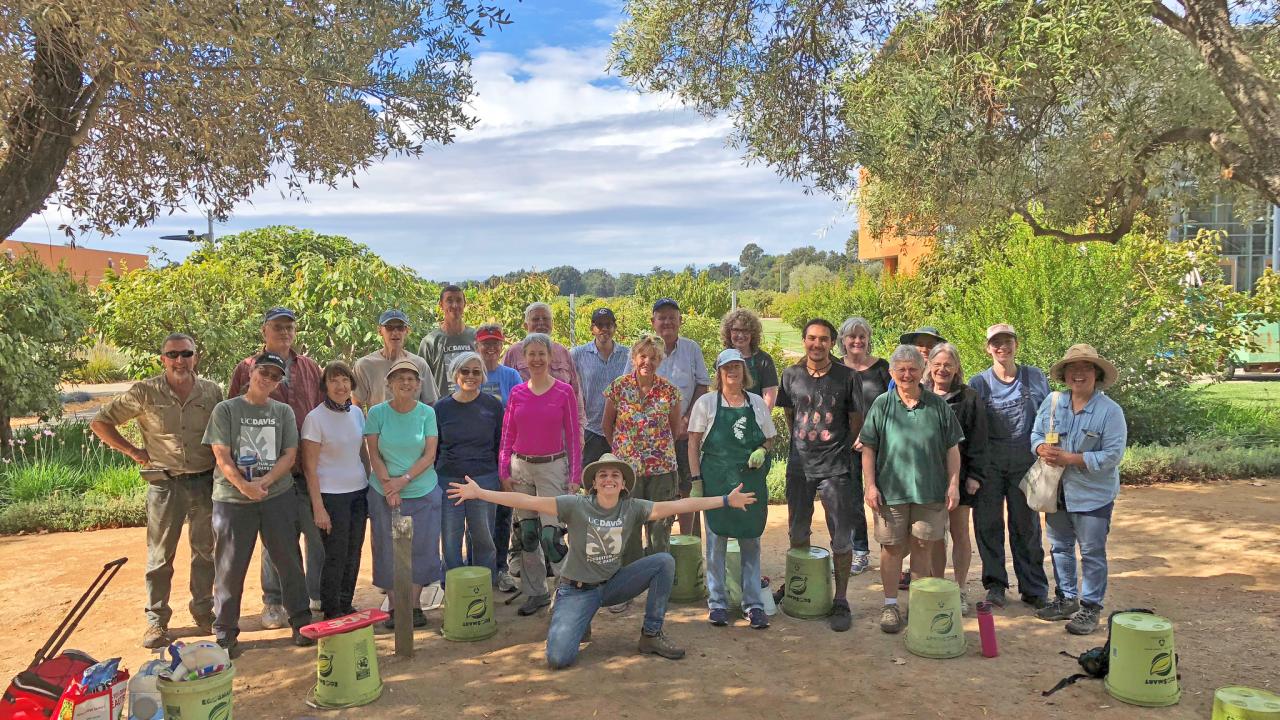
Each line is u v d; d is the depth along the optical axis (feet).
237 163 19.04
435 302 48.55
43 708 12.20
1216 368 46.70
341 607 19.83
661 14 28.04
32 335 44.11
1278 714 13.06
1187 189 31.86
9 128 14.58
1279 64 24.63
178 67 15.80
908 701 15.72
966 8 23.38
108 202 20.54
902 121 22.06
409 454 19.77
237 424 17.94
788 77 27.73
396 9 19.40
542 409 20.61
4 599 22.48
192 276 44.42
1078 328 40.34
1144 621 15.79
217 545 18.11
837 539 19.79
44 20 13.42
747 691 16.30
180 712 13.44
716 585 20.10
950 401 20.22
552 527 18.49
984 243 40.40
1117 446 18.31
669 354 24.49
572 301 57.00
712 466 19.93
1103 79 24.50
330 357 42.86
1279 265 86.07
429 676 17.25
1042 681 16.53
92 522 30.50
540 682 16.88
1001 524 20.67
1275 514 29.09
